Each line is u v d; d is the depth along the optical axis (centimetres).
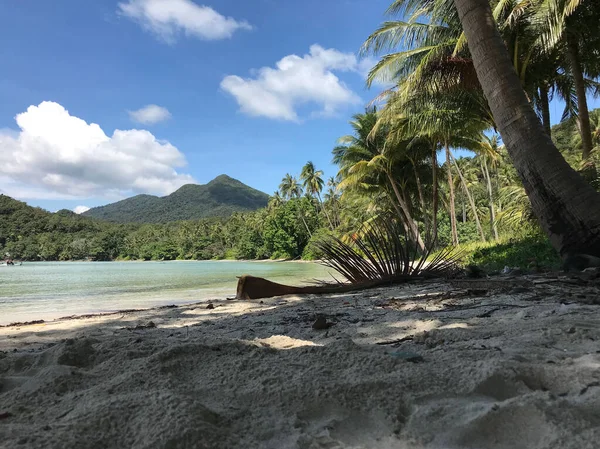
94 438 130
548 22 1005
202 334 364
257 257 7900
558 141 2848
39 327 518
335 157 2722
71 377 190
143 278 2298
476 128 1532
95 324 520
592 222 634
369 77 1443
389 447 129
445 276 712
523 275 657
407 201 2900
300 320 411
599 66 1305
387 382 170
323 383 171
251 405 159
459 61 1220
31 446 122
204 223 10988
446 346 243
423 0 1229
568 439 121
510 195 1684
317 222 6588
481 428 133
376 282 712
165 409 141
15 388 187
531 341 241
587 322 281
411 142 2202
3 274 2978
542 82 1344
